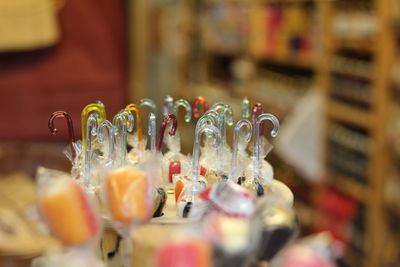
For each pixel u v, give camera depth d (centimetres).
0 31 238
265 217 83
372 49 280
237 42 436
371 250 293
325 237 77
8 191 199
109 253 106
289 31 360
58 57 258
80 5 255
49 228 89
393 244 291
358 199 307
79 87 260
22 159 212
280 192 117
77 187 90
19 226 173
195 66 501
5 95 256
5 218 176
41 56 255
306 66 353
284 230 82
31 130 259
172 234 77
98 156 119
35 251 159
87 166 113
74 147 118
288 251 77
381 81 275
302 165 323
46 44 245
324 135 321
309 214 341
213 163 126
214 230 78
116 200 94
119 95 267
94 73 262
